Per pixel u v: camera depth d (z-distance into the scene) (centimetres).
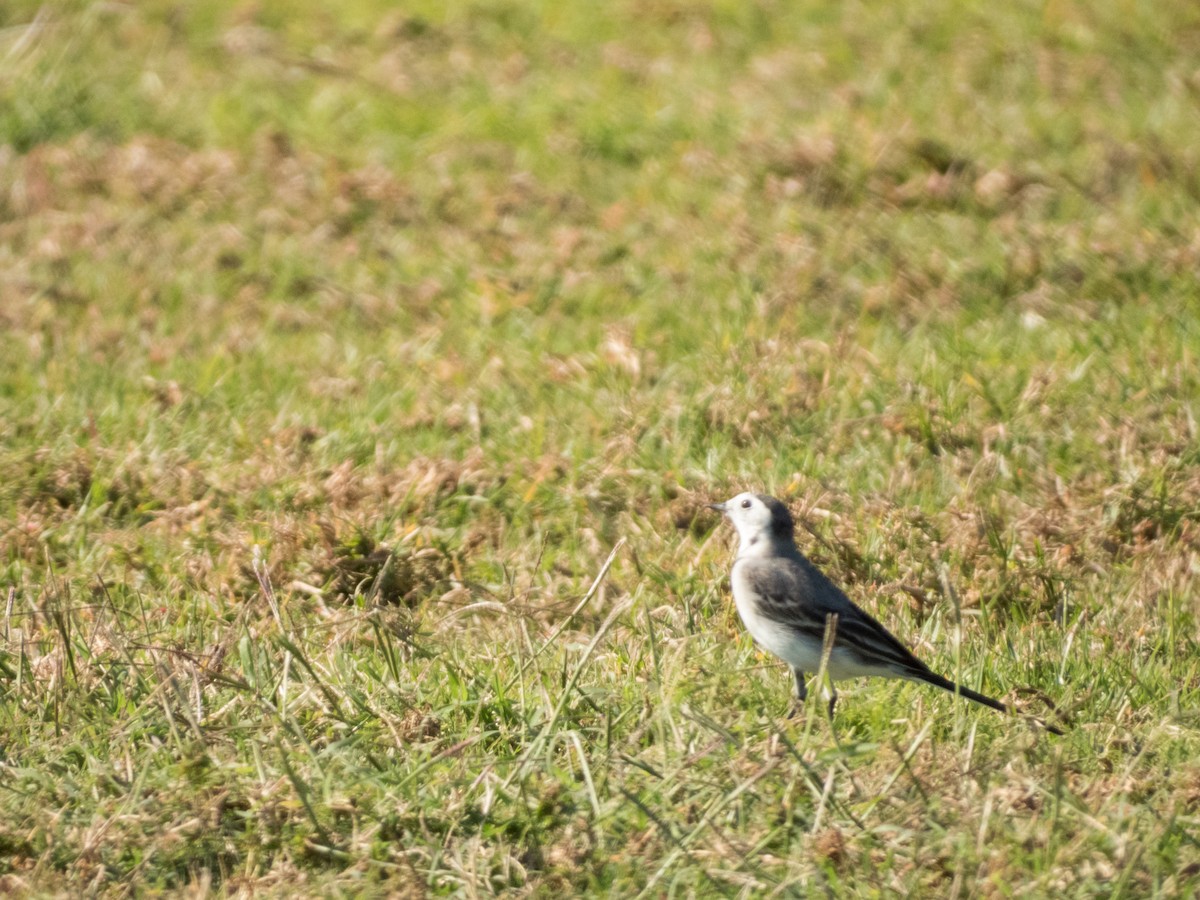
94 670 998
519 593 1152
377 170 2053
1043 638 1087
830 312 1673
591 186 2023
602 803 846
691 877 786
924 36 2397
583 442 1403
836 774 875
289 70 2361
